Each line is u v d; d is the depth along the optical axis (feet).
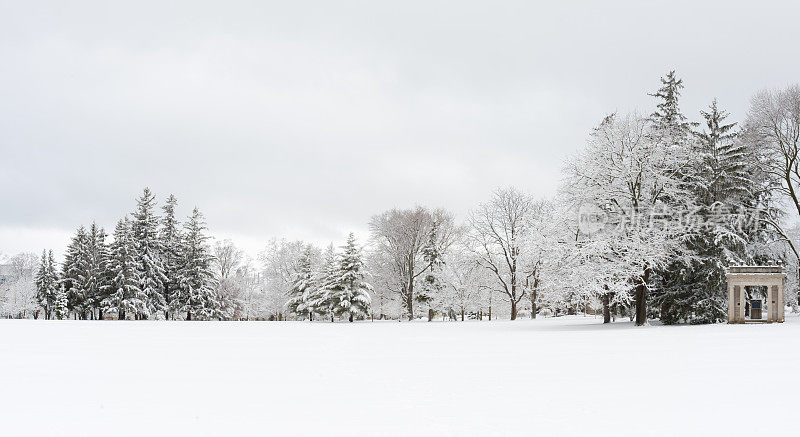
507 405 28.14
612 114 111.86
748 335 67.72
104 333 89.81
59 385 35.55
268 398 30.73
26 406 28.86
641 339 67.41
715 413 25.17
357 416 26.03
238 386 34.88
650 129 113.29
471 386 34.19
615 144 110.73
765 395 29.12
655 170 107.14
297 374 40.32
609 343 63.31
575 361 46.26
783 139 116.47
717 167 111.86
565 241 114.01
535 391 32.04
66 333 89.25
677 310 106.93
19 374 40.73
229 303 266.77
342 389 33.63
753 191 118.42
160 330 100.63
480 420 24.85
